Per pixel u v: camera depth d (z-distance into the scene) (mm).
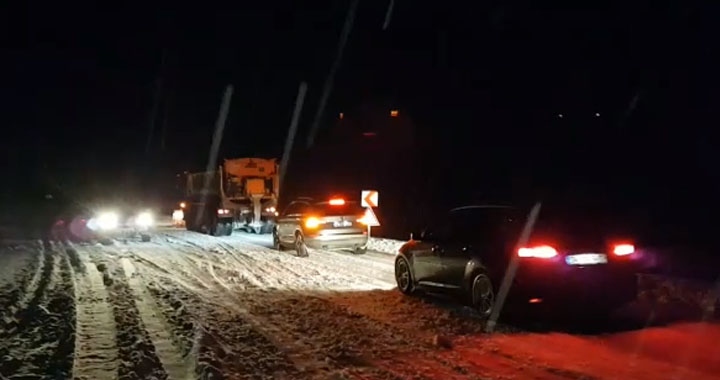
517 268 9812
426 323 10180
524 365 7734
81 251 23641
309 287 14125
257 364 7902
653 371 7387
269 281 15164
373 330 9711
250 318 10711
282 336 9383
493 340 9023
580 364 7738
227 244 26734
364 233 20828
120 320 10672
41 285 14766
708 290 11547
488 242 10578
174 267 18234
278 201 34719
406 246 12969
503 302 10062
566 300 9633
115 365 7977
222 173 33625
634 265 9977
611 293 9758
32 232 35875
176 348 8797
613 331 9445
